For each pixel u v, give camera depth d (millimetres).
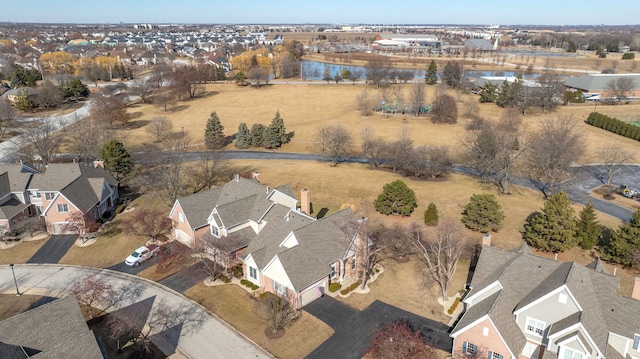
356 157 97562
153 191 73312
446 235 48125
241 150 105062
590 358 30391
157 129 108562
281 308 40344
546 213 53062
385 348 35531
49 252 54031
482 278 37875
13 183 62031
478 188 76625
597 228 53406
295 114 132875
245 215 53062
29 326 31312
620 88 136250
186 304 43719
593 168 87500
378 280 47375
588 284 33812
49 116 125938
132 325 38969
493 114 125312
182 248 53656
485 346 33781
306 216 48562
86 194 60938
